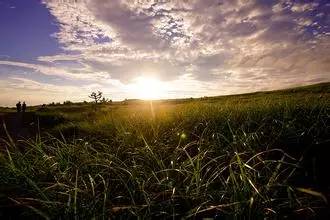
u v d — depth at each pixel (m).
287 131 4.84
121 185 3.82
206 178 3.91
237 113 6.62
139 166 4.02
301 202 3.04
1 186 3.78
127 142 5.61
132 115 9.17
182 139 5.56
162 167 4.07
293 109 6.09
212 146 4.74
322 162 3.99
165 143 5.57
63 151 4.92
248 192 2.97
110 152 5.23
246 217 2.77
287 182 3.57
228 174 4.00
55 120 18.22
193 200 3.24
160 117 7.76
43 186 3.77
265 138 4.98
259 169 3.96
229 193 3.13
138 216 2.85
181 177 3.90
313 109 5.76
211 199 3.22
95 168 4.26
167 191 3.40
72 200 3.29
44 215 2.86
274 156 4.36
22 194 3.65
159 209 3.18
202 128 6.09
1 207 3.37
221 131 5.46
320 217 2.80
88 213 2.98
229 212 2.88
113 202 3.42
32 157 4.95
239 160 3.17
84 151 4.72
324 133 4.66
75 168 4.21
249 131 5.21
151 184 3.62
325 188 3.36
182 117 7.36
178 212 3.16
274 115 5.90
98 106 28.55
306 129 4.87
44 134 9.73
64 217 2.97
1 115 25.59
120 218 2.98
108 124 8.59
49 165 4.34
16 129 13.12
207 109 7.91
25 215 3.22
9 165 4.07
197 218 3.04
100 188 3.81
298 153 4.36
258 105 7.21
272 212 2.86
